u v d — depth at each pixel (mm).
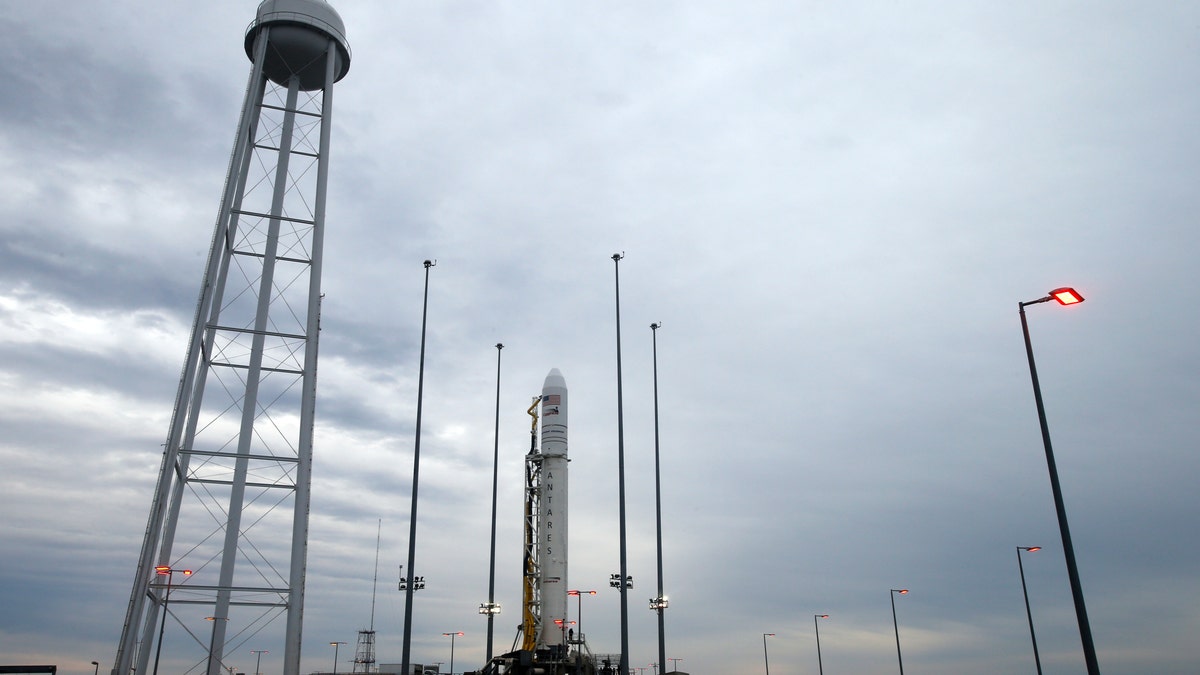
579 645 65125
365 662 97312
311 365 50594
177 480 47062
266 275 55781
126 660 41344
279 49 57469
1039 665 60281
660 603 56250
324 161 55406
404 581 57562
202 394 49750
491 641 65312
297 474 47969
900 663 75875
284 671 44625
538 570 65062
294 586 45938
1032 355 30203
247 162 56625
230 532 50469
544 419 67938
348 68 60750
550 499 65750
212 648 47969
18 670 59312
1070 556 27359
